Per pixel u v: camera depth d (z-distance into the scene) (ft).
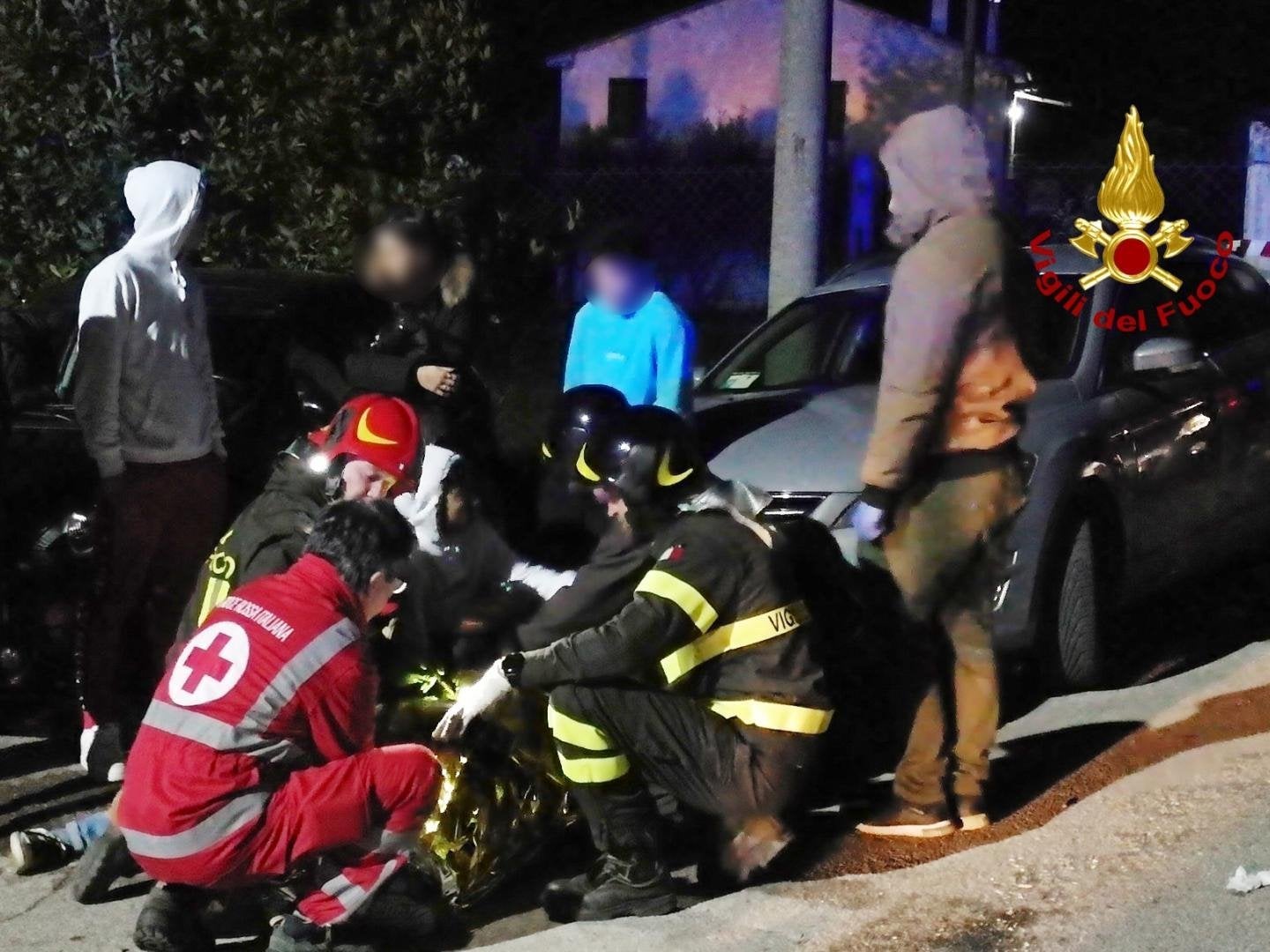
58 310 19.79
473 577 15.46
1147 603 22.91
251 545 13.74
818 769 16.49
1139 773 15.53
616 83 97.09
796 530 14.92
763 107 95.55
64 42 27.66
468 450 17.35
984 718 14.52
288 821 11.99
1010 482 13.89
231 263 27.99
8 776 17.38
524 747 14.12
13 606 18.74
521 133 32.60
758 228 57.62
